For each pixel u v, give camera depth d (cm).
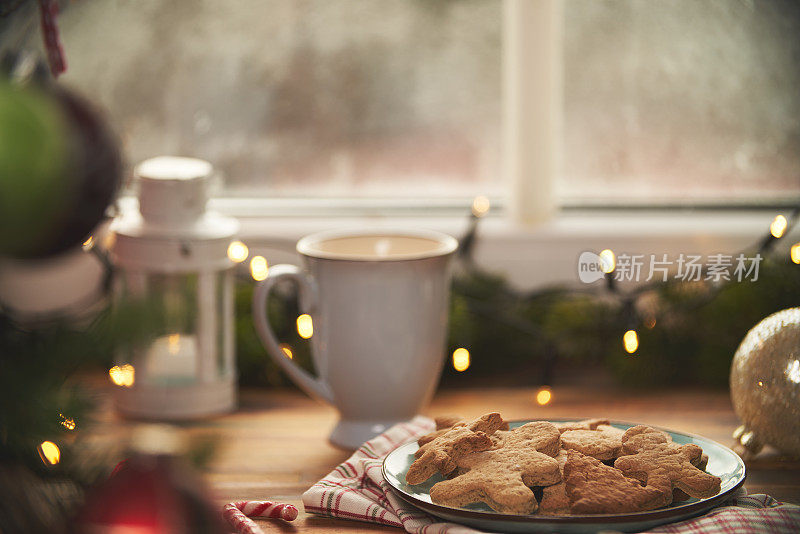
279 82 150
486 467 105
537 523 102
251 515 109
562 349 140
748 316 136
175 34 149
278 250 146
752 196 150
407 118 150
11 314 95
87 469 93
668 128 150
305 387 124
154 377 130
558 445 107
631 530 103
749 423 116
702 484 104
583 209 151
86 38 148
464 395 135
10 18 115
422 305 122
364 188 151
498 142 150
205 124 150
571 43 149
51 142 83
